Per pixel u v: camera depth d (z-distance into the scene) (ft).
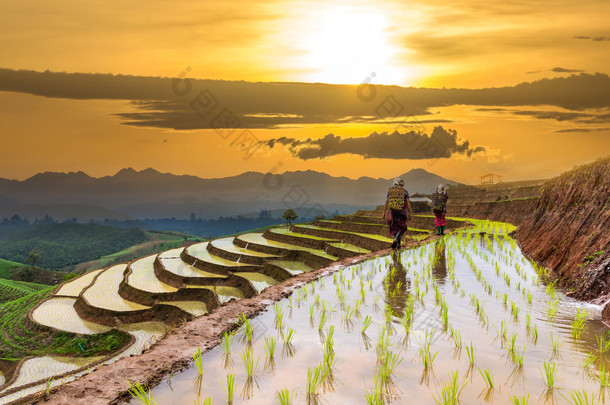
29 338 128.98
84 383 15.92
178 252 222.28
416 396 14.66
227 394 15.11
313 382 15.40
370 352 19.12
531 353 18.61
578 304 27.27
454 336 21.04
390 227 56.54
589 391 14.93
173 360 18.30
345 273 40.98
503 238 67.05
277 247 166.30
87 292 163.02
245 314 26.09
